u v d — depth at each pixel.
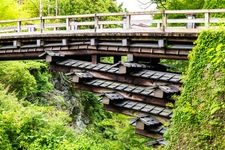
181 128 8.40
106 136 21.77
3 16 30.03
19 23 19.77
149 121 12.55
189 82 9.00
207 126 7.79
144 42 13.74
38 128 12.91
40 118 13.13
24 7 41.75
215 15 16.59
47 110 15.80
